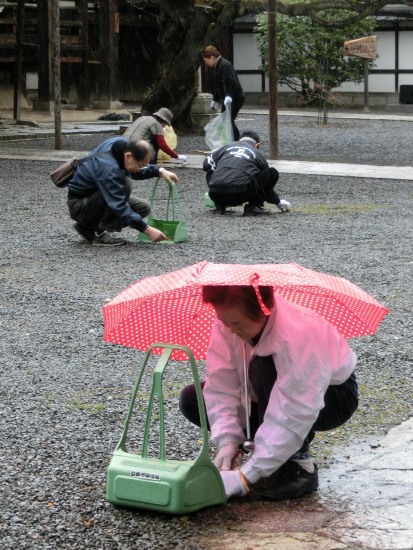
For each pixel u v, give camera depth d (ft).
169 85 75.15
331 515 11.89
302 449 12.36
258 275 10.89
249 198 37.91
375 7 71.10
